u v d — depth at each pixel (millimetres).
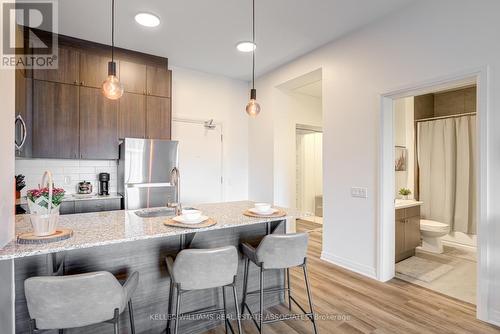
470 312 2324
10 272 1403
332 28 3141
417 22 2604
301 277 3031
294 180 4859
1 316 1340
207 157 4707
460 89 4559
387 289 2744
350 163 3227
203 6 2707
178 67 4391
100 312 1303
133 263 1847
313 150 6238
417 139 4586
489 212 2154
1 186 1338
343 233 3318
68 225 1848
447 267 3332
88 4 2654
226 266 1693
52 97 3205
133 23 3035
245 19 2959
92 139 3434
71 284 1221
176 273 1624
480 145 2180
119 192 3656
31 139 3076
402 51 2719
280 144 4645
